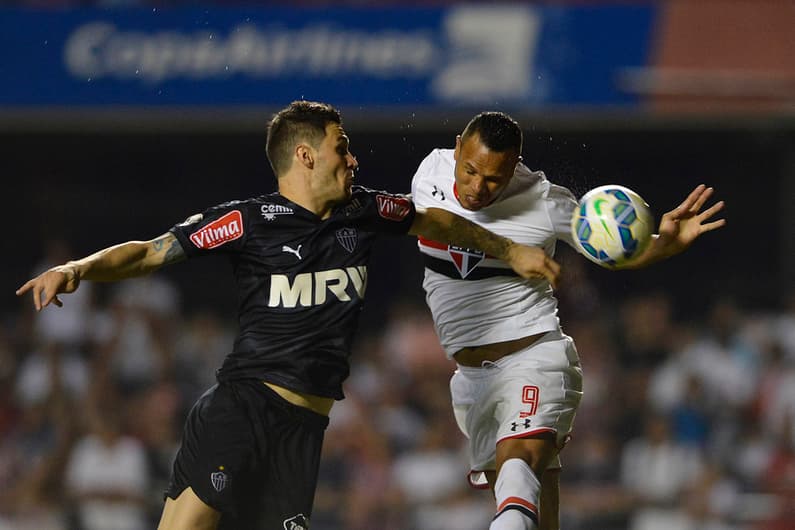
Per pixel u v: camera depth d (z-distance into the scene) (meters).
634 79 39.31
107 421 40.03
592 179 18.55
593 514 36.84
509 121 16.11
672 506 37.03
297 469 15.59
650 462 37.88
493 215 17.00
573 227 15.98
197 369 44.31
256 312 15.48
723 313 44.72
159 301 46.56
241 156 52.03
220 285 51.03
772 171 50.12
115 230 52.06
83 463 37.97
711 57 39.31
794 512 36.47
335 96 40.00
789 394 41.19
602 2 39.72
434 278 17.75
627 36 39.53
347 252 15.60
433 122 43.03
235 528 15.67
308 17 40.34
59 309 44.28
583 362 42.38
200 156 51.88
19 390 42.41
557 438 17.00
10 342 44.28
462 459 37.94
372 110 40.81
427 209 16.25
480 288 17.33
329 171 15.44
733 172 50.31
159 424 40.12
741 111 39.25
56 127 45.31
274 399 15.41
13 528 37.75
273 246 15.38
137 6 41.28
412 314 45.31
